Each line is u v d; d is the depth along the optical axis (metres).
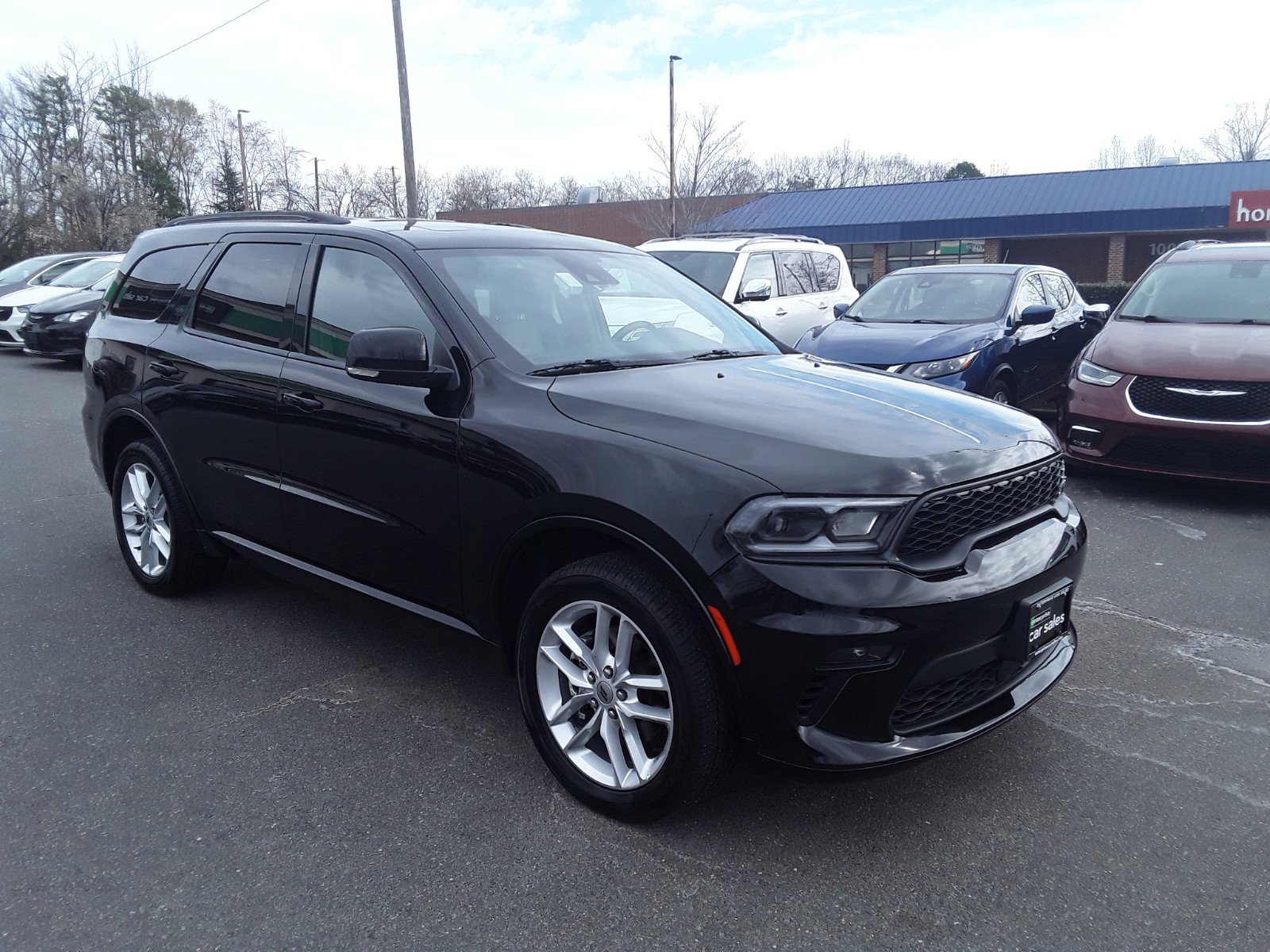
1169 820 2.95
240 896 2.59
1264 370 6.20
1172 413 6.46
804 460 2.64
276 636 4.34
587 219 44.69
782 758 2.64
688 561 2.61
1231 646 4.25
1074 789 3.13
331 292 3.79
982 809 3.01
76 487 7.15
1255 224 28.56
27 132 44.75
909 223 33.34
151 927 2.46
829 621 2.50
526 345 3.40
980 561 2.75
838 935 2.45
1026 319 8.56
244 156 50.91
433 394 3.27
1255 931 2.46
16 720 3.55
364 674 3.96
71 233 41.44
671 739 2.75
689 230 32.41
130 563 4.91
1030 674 3.03
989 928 2.47
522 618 3.12
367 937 2.44
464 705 3.70
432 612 3.47
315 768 3.24
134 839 2.83
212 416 4.14
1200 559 5.44
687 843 2.84
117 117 52.94
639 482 2.74
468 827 2.91
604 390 3.11
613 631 2.94
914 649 2.56
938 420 3.02
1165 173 32.62
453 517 3.23
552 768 3.09
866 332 8.50
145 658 4.11
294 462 3.80
